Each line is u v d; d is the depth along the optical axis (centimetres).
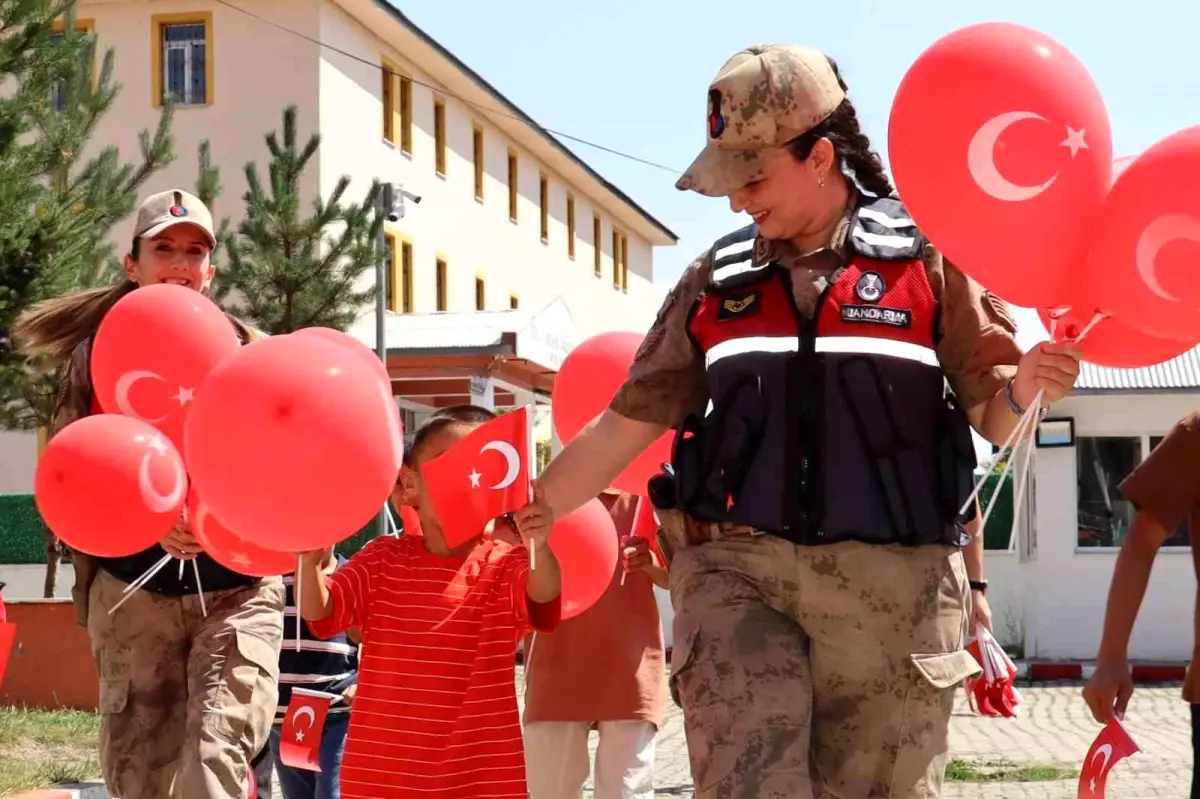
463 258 4281
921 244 414
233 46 3359
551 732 724
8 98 1430
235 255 2092
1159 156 375
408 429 2781
